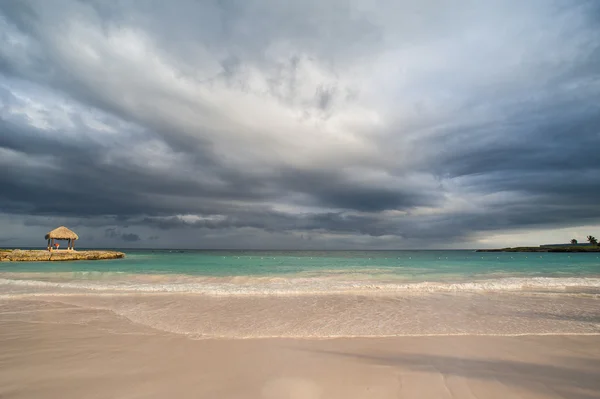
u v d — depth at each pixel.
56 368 5.18
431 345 6.47
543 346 6.40
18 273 21.89
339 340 6.87
